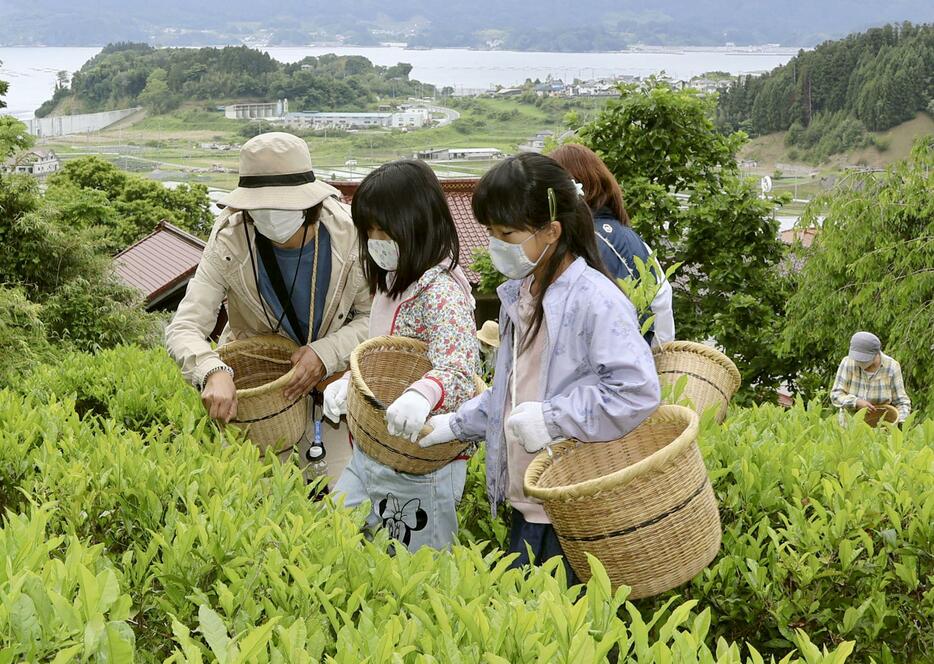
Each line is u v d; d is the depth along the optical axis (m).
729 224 16.00
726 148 16.39
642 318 3.46
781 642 2.65
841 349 14.66
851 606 2.62
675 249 16.83
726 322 15.84
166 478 2.86
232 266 3.87
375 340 3.15
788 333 14.88
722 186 16.38
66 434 3.62
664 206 15.63
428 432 2.87
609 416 2.42
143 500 2.78
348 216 3.84
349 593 2.19
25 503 3.29
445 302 3.04
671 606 2.74
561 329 2.54
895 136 78.94
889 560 2.75
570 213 2.52
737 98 89.25
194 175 188.38
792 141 84.06
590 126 16.27
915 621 2.66
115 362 5.32
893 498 2.87
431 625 1.88
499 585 2.13
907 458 3.20
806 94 86.19
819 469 3.14
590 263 2.60
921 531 2.70
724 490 3.12
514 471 2.73
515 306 2.71
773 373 16.45
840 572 2.62
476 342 3.06
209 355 3.65
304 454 3.95
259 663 1.68
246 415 3.62
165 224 27.53
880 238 13.90
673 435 2.62
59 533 2.79
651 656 1.78
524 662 1.77
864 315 13.93
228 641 1.63
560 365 2.56
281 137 3.66
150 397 4.68
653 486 2.29
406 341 3.16
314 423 3.88
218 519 2.43
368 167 186.50
